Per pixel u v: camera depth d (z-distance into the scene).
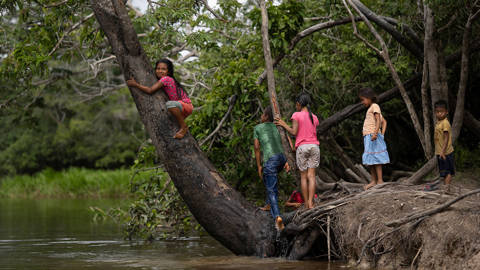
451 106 10.43
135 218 9.72
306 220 6.70
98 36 10.68
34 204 21.52
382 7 10.86
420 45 9.91
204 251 8.20
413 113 8.80
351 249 6.25
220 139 9.28
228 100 9.16
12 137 37.31
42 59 9.38
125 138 33.28
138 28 14.67
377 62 11.86
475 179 9.44
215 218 7.03
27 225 12.73
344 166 11.68
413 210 5.88
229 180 9.71
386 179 12.00
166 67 7.09
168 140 6.93
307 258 6.89
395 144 13.05
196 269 6.38
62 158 36.41
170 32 8.69
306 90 11.84
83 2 9.50
